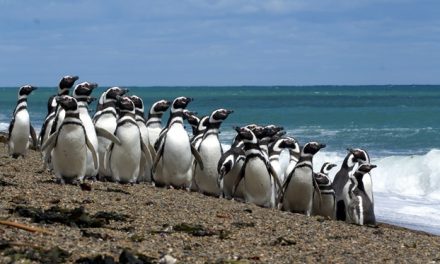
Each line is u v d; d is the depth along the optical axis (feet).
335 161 113.29
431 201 85.46
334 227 49.49
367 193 64.08
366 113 291.79
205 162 63.98
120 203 49.75
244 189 61.93
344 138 172.35
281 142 69.00
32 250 32.40
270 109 349.82
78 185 56.39
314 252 40.24
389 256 41.22
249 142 61.31
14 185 53.21
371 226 53.06
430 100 482.28
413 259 40.81
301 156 61.52
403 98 548.31
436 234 62.39
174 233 41.27
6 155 86.33
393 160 103.14
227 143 144.56
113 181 62.23
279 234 44.73
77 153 55.93
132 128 61.62
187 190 63.98
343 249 41.98
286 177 66.59
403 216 73.82
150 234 40.37
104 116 65.26
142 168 66.18
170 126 63.87
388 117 260.21
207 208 51.67
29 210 41.29
